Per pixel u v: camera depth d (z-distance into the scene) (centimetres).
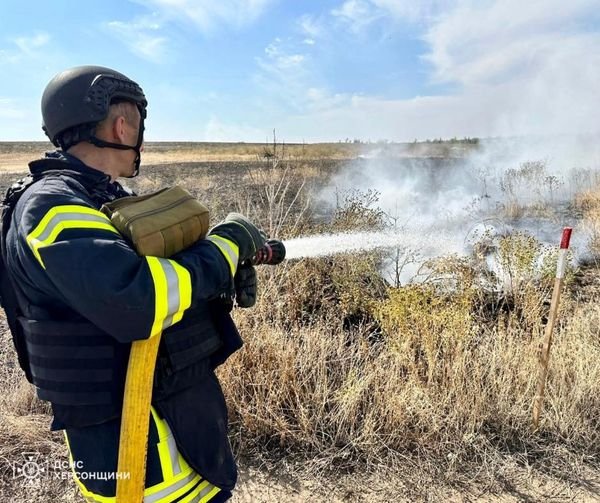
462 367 328
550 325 292
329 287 512
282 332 366
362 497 264
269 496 266
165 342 138
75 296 112
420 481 272
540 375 299
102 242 115
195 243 135
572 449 293
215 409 153
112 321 114
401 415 299
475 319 438
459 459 285
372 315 450
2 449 288
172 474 141
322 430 302
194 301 126
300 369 336
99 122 136
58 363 127
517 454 290
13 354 402
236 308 375
